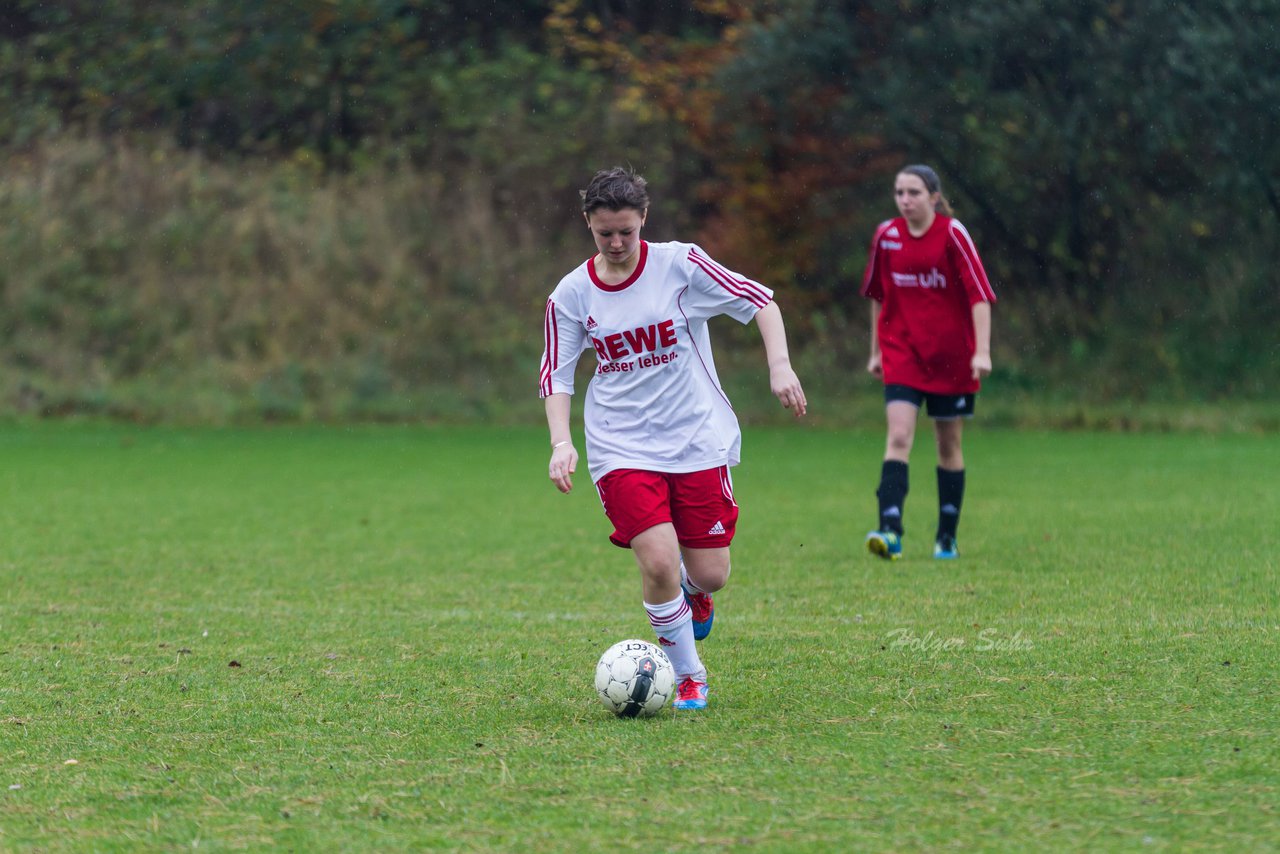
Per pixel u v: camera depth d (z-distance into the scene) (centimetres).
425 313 7194
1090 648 1959
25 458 5384
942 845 1152
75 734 1584
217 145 7544
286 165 7469
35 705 1731
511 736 1540
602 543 3338
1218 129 6556
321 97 7594
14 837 1220
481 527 3631
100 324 7094
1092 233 6844
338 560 3070
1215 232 6769
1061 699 1655
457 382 7056
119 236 7250
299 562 3042
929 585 2614
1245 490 4156
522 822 1231
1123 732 1492
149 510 3975
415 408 6956
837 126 7031
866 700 1681
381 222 7344
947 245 2881
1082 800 1260
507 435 6372
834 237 7069
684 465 1730
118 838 1214
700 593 1842
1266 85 6494
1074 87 6700
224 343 7088
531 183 7406
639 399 1736
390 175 7444
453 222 7369
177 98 7600
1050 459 5188
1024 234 6881
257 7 7612
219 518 3809
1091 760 1388
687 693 1681
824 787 1316
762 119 7094
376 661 1989
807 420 6781
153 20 7669
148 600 2564
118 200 7319
